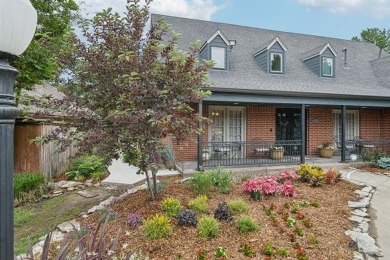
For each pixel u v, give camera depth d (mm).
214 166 9617
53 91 12492
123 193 6738
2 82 1437
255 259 3592
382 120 14047
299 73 12938
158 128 4887
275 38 12297
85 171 8805
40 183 7641
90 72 4945
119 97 4879
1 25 1382
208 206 5223
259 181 6082
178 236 4090
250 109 12000
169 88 4805
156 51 4863
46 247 1960
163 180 7867
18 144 8547
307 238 4242
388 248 4141
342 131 11047
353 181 8125
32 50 8023
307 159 11523
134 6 5027
